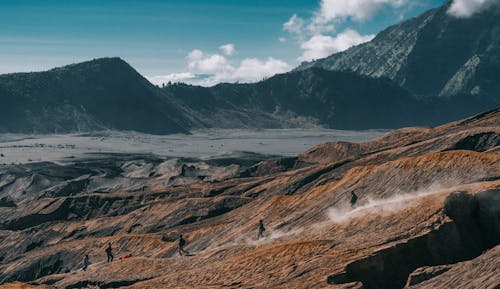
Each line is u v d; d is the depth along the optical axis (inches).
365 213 2325.3
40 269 4097.0
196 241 3644.2
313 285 1753.2
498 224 1824.6
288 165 7716.5
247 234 3235.7
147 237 3988.7
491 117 5895.7
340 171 5310.0
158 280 2363.4
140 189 7849.4
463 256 1839.3
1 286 2625.5
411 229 1953.7
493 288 1370.6
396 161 3164.4
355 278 1793.8
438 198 2096.5
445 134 5654.5
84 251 4106.8
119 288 2396.7
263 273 2053.4
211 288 2041.1
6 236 5644.7
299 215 3117.6
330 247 2066.9
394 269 1817.2
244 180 6505.9
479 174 2642.7
